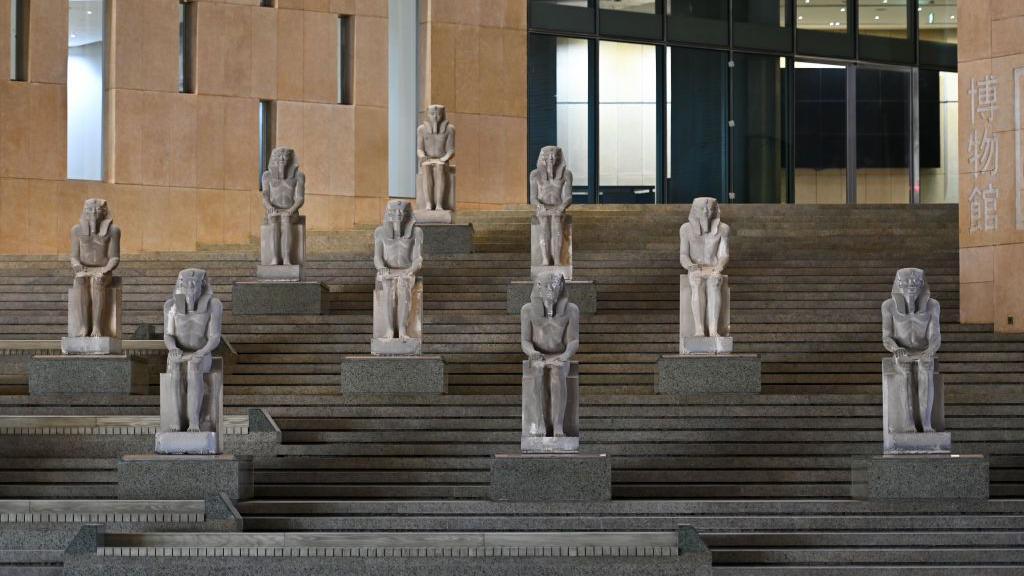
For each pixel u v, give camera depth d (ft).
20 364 66.28
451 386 66.08
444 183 83.61
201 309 52.54
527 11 106.22
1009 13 71.00
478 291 76.07
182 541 46.98
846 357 68.03
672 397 60.70
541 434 52.49
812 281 77.36
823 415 59.52
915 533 49.47
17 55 89.66
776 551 48.26
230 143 94.84
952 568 47.19
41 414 60.59
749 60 112.68
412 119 102.78
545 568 46.32
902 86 116.78
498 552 46.62
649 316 70.85
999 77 71.26
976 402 60.95
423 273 78.28
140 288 75.72
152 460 51.42
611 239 87.40
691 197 110.73
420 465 55.88
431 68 101.96
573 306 53.16
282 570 46.21
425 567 46.32
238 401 60.95
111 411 61.00
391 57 102.37
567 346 52.80
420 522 50.26
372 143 99.50
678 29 110.32
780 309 73.10
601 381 65.87
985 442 57.72
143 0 92.32
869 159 115.85
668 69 110.11
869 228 89.40
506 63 104.12
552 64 107.76
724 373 63.00
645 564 46.29
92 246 63.98
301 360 67.26
